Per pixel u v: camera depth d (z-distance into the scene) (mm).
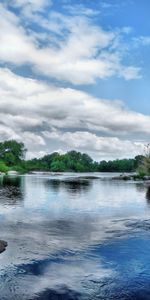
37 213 24391
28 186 51812
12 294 10289
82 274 11852
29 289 10633
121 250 14656
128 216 23484
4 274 11781
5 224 20203
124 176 83812
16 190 43625
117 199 34469
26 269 12258
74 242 15992
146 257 13688
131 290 10672
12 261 13109
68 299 10055
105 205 29500
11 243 15758
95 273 11953
